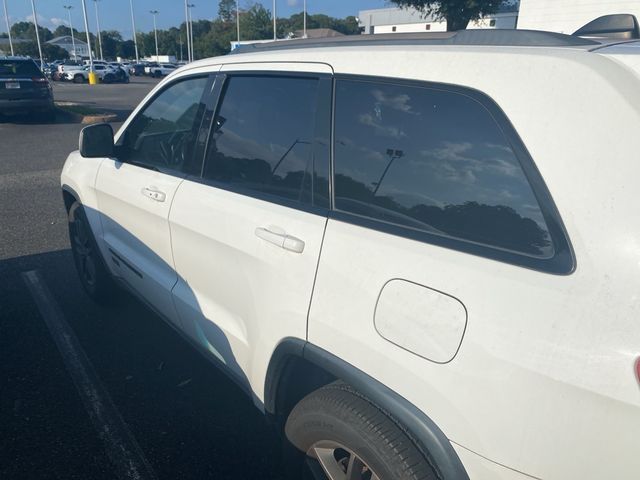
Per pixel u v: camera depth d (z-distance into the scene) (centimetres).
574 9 1617
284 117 219
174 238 269
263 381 218
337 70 199
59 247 556
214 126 257
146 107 320
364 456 169
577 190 132
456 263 150
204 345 268
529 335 133
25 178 869
